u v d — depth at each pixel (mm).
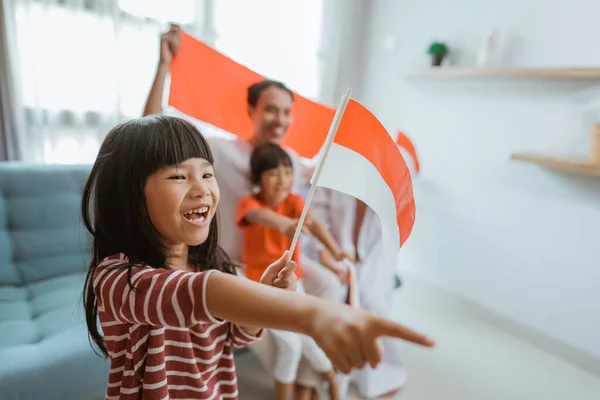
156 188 526
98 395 1079
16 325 1148
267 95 1349
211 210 566
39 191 1463
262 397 1447
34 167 1479
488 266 2043
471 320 2080
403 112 2385
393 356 1540
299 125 1373
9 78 1569
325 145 541
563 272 1778
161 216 536
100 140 1819
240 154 1407
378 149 671
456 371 1667
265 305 350
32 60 1619
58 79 1697
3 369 953
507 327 1988
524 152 1828
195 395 637
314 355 1307
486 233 2035
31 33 1604
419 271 2379
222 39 2090
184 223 542
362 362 296
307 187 1607
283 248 1344
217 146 1404
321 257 1548
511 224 1935
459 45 2055
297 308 334
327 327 308
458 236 2156
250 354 1680
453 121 2113
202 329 638
